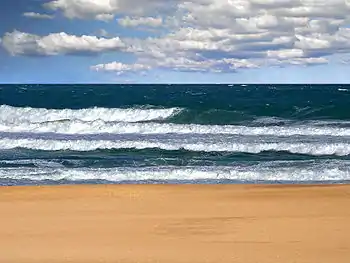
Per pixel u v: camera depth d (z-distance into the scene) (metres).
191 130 19.45
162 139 17.47
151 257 6.33
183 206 8.89
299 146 15.78
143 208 8.77
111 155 15.32
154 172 12.54
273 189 10.27
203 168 13.12
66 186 10.52
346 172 12.63
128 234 7.30
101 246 6.77
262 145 15.90
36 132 19.36
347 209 8.66
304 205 8.95
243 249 6.61
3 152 15.67
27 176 12.20
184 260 6.21
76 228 7.62
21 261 6.20
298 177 12.16
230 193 9.91
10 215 8.34
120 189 10.22
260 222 7.88
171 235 7.25
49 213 8.46
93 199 9.41
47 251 6.57
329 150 15.57
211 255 6.39
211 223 7.82
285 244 6.79
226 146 16.00
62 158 14.77
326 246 6.71
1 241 6.99
